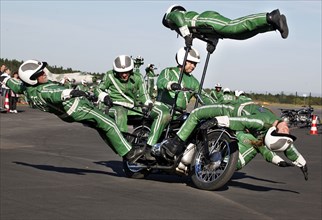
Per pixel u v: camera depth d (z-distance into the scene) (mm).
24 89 7473
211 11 7059
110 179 7723
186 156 7168
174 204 6027
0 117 21578
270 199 6703
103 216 5344
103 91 7930
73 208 5641
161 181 7750
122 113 8016
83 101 7215
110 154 11453
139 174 7930
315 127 22625
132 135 7832
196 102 7574
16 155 10477
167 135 7555
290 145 6426
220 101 7312
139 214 5473
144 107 7680
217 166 6984
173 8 7621
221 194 6832
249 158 7262
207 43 7586
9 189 6547
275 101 65688
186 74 7906
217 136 6926
